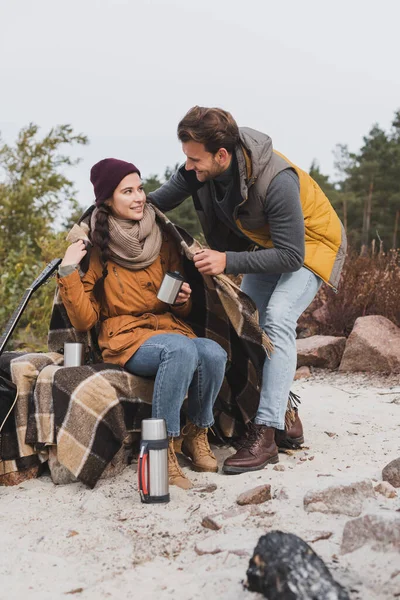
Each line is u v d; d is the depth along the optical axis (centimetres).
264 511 291
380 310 700
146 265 368
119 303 369
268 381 366
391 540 244
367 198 3653
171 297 355
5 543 282
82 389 348
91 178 368
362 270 741
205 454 367
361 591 223
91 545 275
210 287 378
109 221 361
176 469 340
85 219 377
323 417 475
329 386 587
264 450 361
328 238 381
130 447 374
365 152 4050
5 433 356
